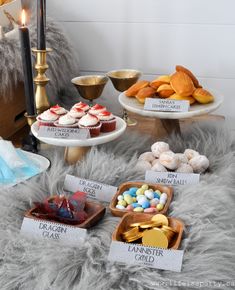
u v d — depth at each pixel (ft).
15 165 2.74
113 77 3.36
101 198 2.61
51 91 3.64
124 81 3.35
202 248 2.10
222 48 4.02
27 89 3.02
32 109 3.06
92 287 1.93
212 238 2.14
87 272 1.98
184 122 3.58
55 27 3.79
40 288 1.97
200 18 3.97
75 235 2.21
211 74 4.11
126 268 2.00
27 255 2.08
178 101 2.99
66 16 4.27
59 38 3.76
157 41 4.13
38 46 3.12
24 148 3.11
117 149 3.04
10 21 3.65
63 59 3.75
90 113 2.86
